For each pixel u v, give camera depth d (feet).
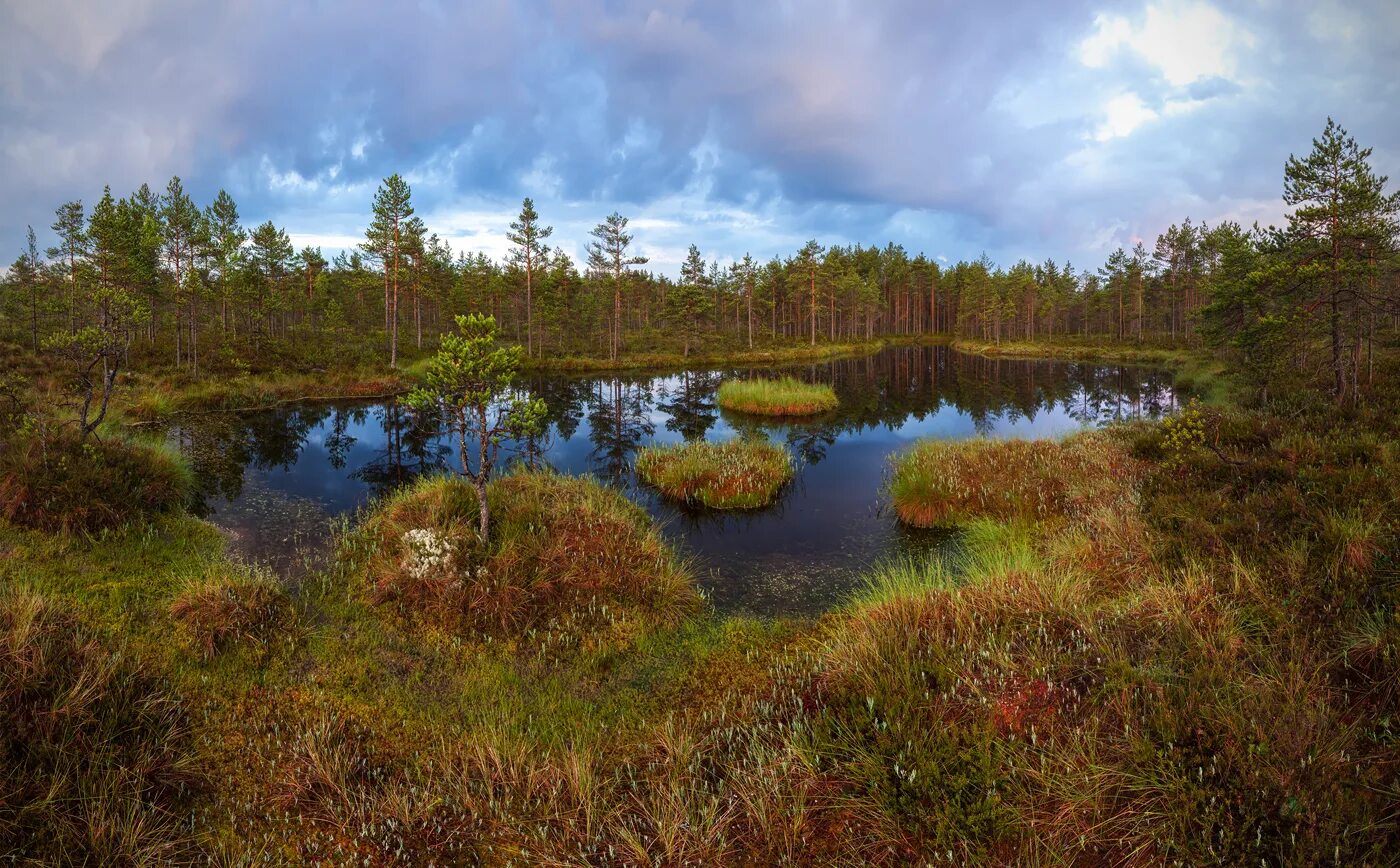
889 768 14.85
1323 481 27.37
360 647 23.61
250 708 19.39
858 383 144.66
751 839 14.05
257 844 14.20
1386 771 12.99
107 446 39.93
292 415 89.30
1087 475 42.34
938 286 375.86
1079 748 14.47
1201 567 22.63
